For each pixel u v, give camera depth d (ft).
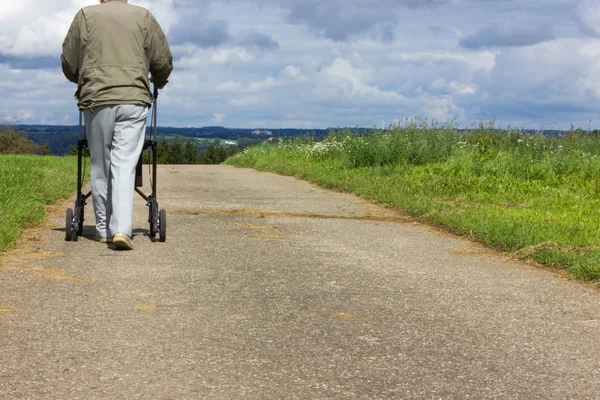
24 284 15.05
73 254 18.69
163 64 21.06
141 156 21.33
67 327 12.15
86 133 20.40
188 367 10.37
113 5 20.36
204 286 15.62
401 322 13.17
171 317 13.03
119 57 20.02
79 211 20.53
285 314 13.50
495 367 10.77
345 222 27.07
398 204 31.68
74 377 9.82
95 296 14.34
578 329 13.07
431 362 10.92
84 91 20.11
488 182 38.22
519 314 14.07
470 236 23.98
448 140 52.60
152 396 9.22
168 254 19.30
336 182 41.52
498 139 52.21
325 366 10.59
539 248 20.38
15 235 20.24
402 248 21.65
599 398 9.59
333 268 18.13
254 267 17.93
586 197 34.65
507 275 17.98
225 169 65.16
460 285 16.58
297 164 58.85
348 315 13.56
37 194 29.30
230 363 10.61
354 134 61.36
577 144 50.14
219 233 23.36
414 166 47.67
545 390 9.84
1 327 11.99
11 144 254.47
